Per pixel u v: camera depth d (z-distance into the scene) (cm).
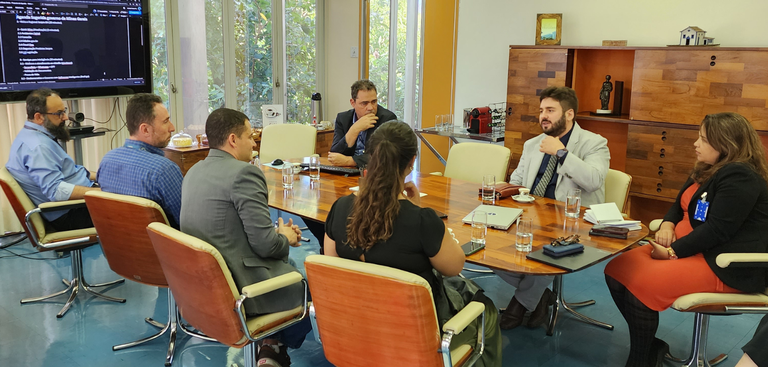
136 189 253
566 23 470
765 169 235
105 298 328
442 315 187
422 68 635
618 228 234
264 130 434
